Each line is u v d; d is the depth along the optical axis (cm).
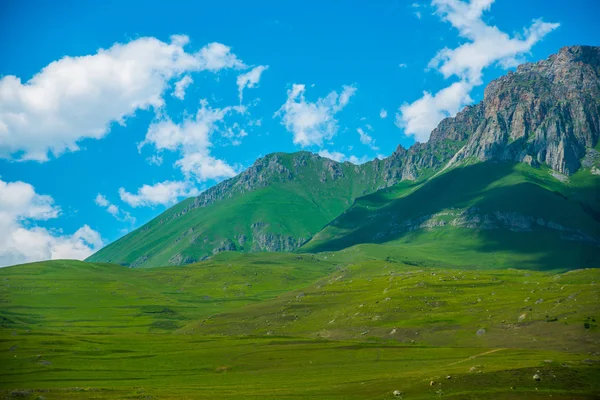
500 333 17862
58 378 15325
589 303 18088
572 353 14275
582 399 9612
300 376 14350
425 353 16125
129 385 14162
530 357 13538
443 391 10294
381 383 11719
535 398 9688
